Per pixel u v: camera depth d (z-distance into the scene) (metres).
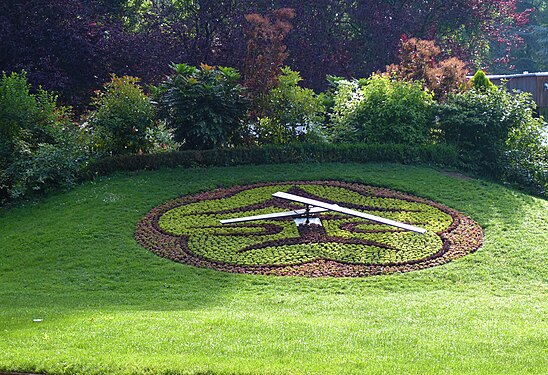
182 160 18.22
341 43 29.45
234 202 15.71
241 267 12.32
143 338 7.70
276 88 19.80
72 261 12.77
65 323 8.51
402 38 25.55
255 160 18.80
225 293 11.00
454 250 13.12
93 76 25.36
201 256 12.79
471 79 22.17
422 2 30.83
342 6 29.48
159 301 10.56
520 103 20.08
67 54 24.41
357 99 20.86
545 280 11.78
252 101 19.50
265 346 7.41
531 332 8.14
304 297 10.70
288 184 17.14
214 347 7.38
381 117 19.98
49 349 7.39
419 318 9.11
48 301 10.62
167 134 19.34
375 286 11.45
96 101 20.53
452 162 19.61
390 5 30.36
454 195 16.52
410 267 12.34
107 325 8.30
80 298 10.82
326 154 19.28
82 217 14.81
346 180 17.53
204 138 18.45
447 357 7.11
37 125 17.77
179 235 13.82
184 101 18.25
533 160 19.42
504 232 14.13
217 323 8.34
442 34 32.22
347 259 12.59
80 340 7.64
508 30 47.53
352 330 8.17
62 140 17.45
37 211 15.64
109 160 17.58
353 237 13.66
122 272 12.21
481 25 32.72
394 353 7.25
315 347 7.40
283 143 19.72
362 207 15.46
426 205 15.77
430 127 20.67
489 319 9.09
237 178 17.44
